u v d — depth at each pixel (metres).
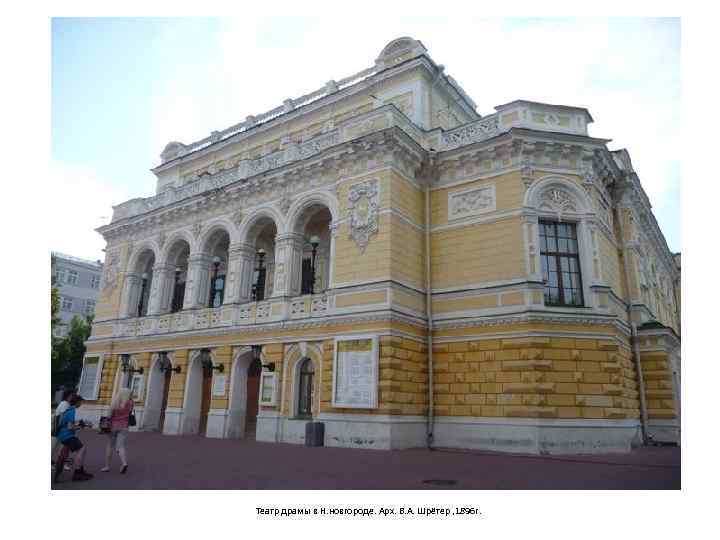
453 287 20.27
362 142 20.64
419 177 21.91
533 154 20.00
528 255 18.80
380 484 10.40
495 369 18.38
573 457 15.65
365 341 18.47
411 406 18.47
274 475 11.45
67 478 10.91
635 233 24.67
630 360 21.30
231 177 26.55
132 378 27.77
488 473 12.16
